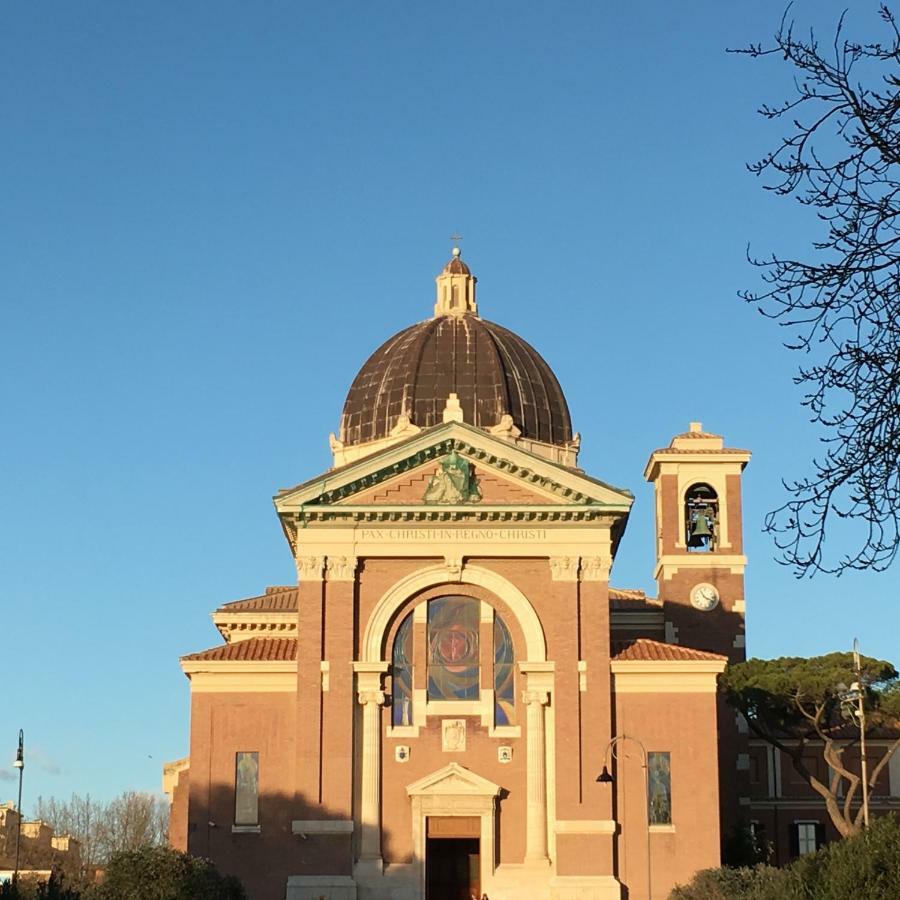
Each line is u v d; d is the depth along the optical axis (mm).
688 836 73812
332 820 73188
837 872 44281
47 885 63094
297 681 74938
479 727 75125
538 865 73188
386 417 88500
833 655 85750
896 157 24844
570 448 89375
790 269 25531
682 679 75625
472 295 96000
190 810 74438
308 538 76125
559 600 75562
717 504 93188
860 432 25031
